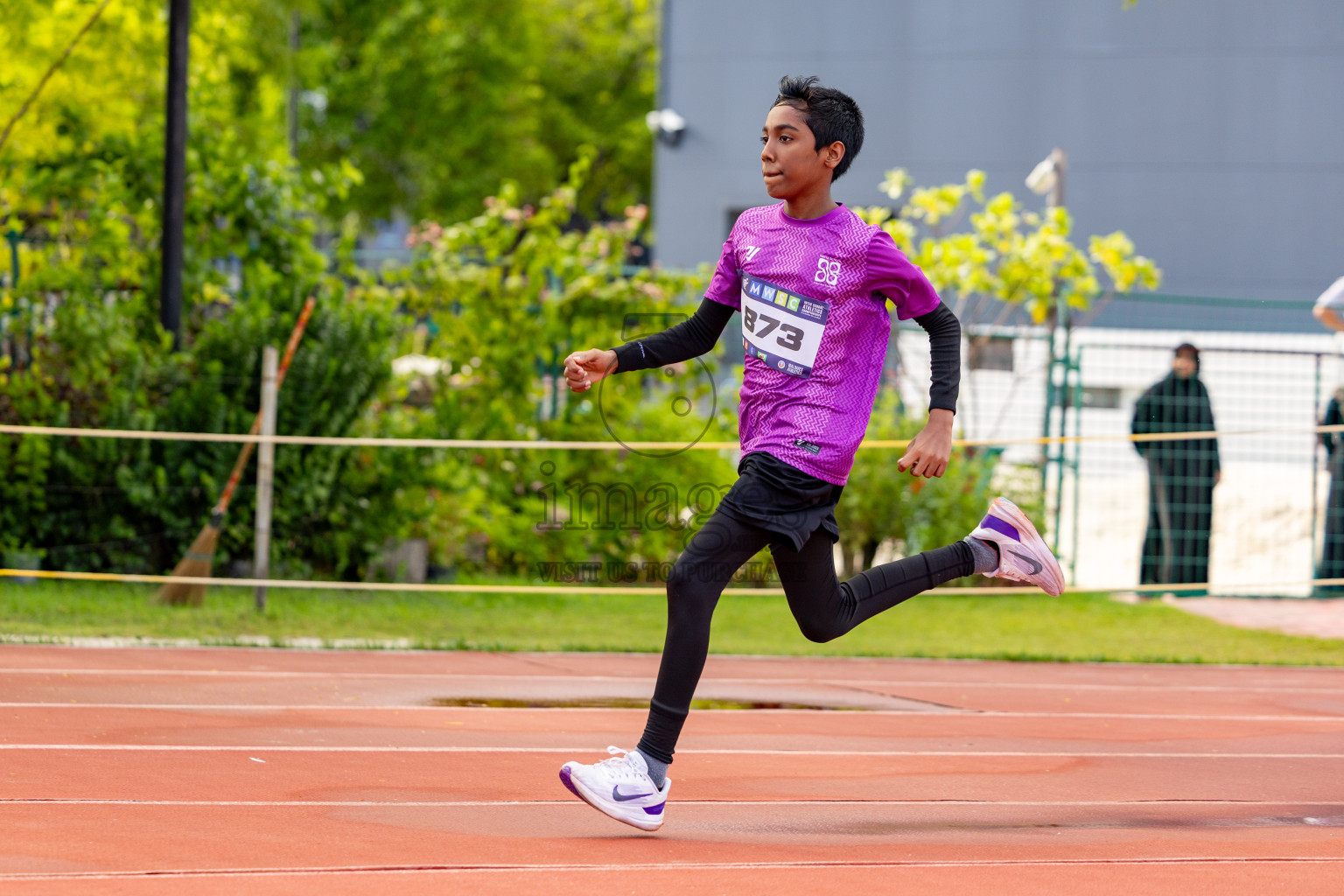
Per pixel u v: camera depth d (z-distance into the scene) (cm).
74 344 1653
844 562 2008
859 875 509
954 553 612
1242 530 2116
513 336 1895
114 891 448
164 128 1853
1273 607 1841
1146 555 1934
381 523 1744
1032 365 2028
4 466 1598
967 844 575
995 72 3384
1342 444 1933
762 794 684
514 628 1459
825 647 1423
